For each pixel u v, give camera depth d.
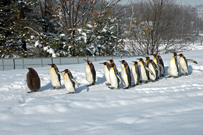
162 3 26.77
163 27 27.62
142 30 28.80
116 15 29.36
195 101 5.88
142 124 4.18
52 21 31.02
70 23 31.00
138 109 5.49
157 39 28.98
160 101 6.16
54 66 9.10
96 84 9.96
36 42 26.27
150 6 28.70
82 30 27.22
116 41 28.84
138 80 9.26
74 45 25.84
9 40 28.39
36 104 6.00
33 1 26.20
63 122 4.79
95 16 28.39
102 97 6.79
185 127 3.65
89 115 5.22
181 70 10.59
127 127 4.12
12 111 5.41
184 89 7.69
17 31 26.45
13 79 10.98
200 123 3.78
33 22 28.38
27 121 4.89
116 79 8.70
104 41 28.67
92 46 27.64
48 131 4.30
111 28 28.95
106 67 9.52
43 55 27.52
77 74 11.74
